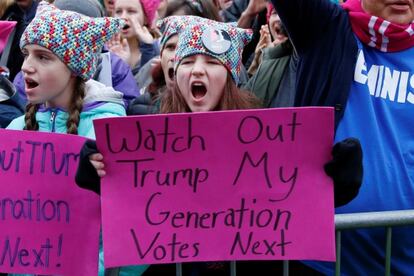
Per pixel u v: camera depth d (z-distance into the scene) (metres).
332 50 3.16
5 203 2.87
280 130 2.60
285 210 2.64
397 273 3.15
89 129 3.18
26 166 2.86
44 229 2.86
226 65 3.02
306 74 3.20
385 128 3.14
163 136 2.60
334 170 2.60
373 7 3.16
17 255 2.86
